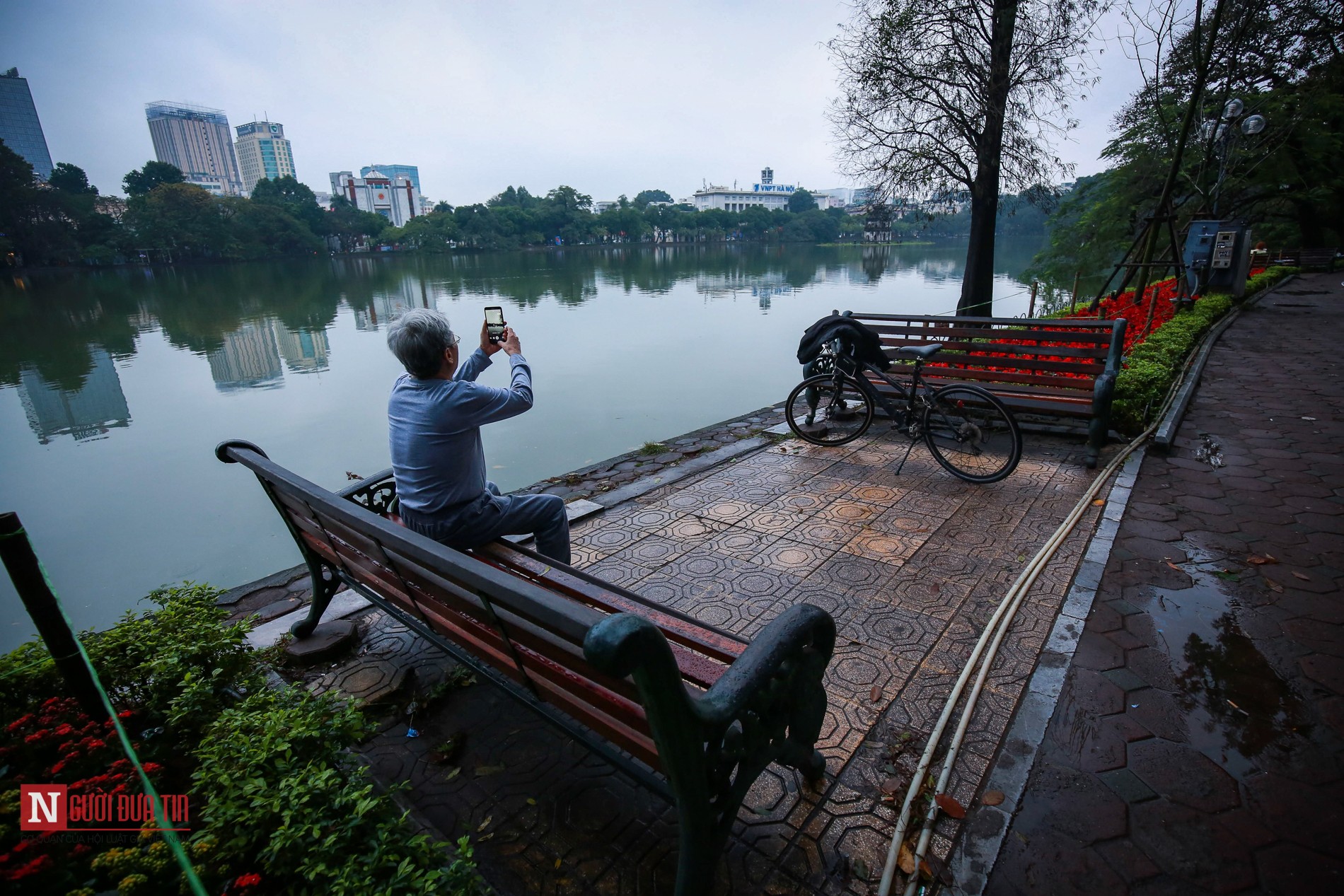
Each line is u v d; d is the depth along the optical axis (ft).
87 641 8.02
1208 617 10.25
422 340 8.04
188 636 8.12
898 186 40.60
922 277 142.92
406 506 8.53
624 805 7.09
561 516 9.63
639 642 4.00
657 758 5.40
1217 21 33.01
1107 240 70.49
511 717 8.50
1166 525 13.43
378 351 62.34
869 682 8.86
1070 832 6.63
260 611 11.19
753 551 12.84
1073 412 17.15
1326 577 11.28
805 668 6.10
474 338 62.08
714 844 5.46
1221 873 6.20
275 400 42.45
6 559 6.13
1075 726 8.06
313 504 7.48
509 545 8.70
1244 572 11.52
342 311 94.94
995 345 19.22
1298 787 7.13
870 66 37.96
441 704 8.75
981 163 37.63
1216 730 7.97
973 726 8.06
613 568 12.34
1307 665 9.08
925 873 6.17
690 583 11.67
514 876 6.30
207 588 9.33
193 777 6.11
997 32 35.50
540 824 6.88
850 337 17.90
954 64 36.37
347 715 6.91
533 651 5.84
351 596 11.52
